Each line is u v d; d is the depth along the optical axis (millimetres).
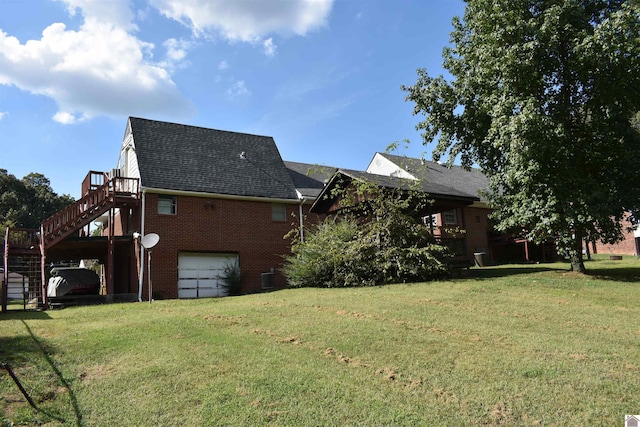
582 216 13352
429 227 17344
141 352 7027
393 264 15234
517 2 14438
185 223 19016
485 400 5109
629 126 15070
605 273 15438
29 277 17062
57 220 16594
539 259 27328
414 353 6711
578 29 14227
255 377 5875
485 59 14656
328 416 4844
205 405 5148
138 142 19875
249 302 12203
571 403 4977
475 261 23875
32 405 5207
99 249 20469
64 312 12070
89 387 5793
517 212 15102
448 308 9969
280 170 23266
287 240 21547
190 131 22281
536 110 13375
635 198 13680
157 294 17797
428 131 17781
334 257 15523
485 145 17047
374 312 9641
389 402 5133
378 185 16344
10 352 7051
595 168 15195
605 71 13570
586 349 6770
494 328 8109
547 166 14031
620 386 5379
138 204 18297
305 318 9242
